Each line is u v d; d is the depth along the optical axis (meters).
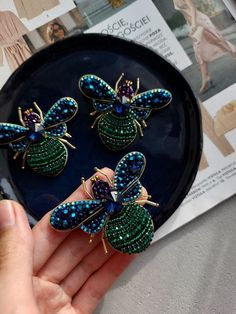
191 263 0.20
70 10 0.20
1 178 0.18
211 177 0.20
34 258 0.18
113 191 0.17
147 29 0.20
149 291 0.20
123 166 0.17
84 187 0.17
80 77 0.19
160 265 0.20
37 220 0.18
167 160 0.19
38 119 0.18
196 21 0.20
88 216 0.17
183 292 0.20
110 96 0.18
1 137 0.18
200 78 0.20
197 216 0.20
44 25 0.20
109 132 0.18
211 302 0.20
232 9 0.20
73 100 0.18
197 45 0.20
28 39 0.20
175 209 0.19
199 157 0.18
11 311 0.14
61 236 0.18
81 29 0.20
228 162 0.20
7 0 0.20
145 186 0.19
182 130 0.19
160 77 0.19
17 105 0.18
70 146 0.18
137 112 0.18
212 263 0.20
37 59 0.18
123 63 0.19
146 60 0.19
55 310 0.18
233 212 0.20
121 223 0.17
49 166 0.18
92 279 0.19
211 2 0.20
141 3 0.20
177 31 0.20
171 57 0.20
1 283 0.15
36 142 0.18
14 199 0.18
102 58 0.19
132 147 0.19
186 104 0.19
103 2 0.20
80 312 0.19
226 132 0.20
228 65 0.20
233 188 0.20
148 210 0.18
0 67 0.20
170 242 0.20
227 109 0.20
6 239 0.15
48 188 0.18
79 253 0.18
